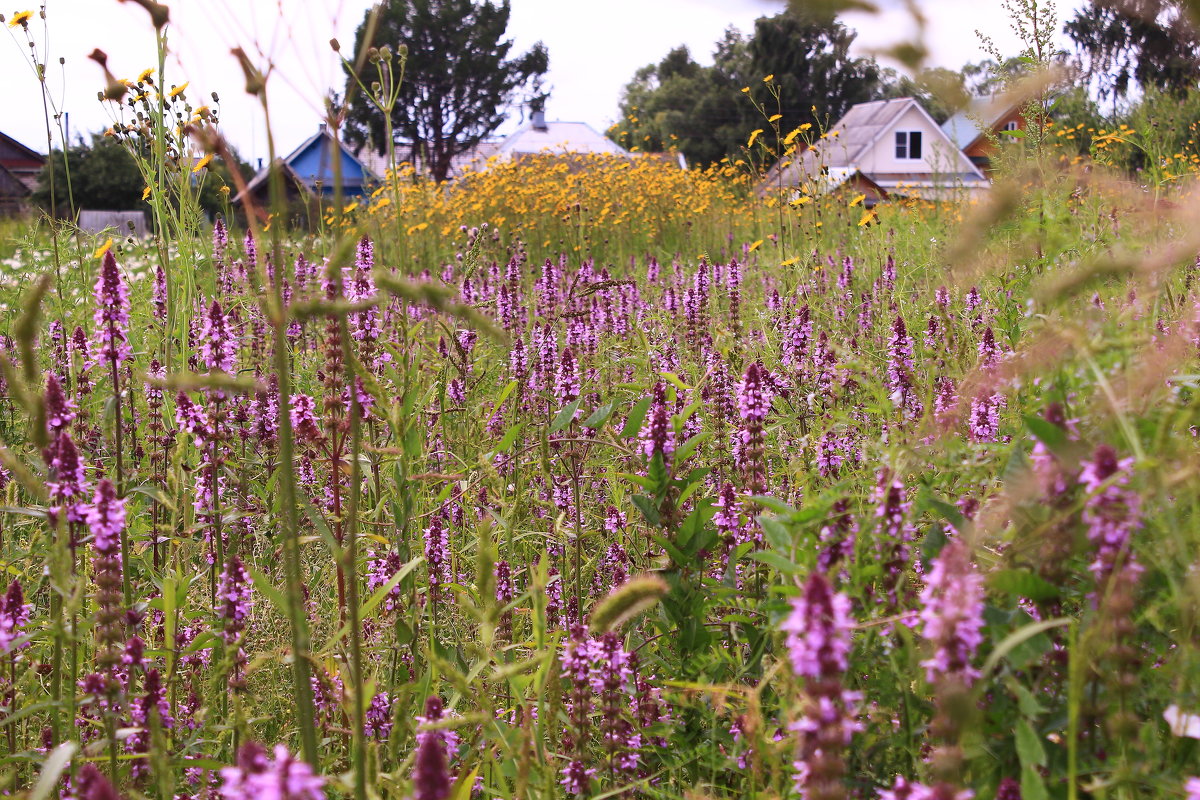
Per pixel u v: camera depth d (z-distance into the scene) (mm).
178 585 3375
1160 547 2133
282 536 4434
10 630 2719
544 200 14570
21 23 5707
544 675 2500
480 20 64000
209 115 5457
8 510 2887
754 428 3436
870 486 2844
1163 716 2186
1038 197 3607
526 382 5484
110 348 3617
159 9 1898
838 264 8922
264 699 3533
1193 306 2977
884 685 2369
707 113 66938
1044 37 4004
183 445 3934
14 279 7691
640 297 8984
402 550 3664
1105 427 2277
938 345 4836
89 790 1993
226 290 8547
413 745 3025
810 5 1092
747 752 2629
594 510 4762
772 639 2824
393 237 9695
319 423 4355
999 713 2150
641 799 2764
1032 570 2246
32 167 44312
